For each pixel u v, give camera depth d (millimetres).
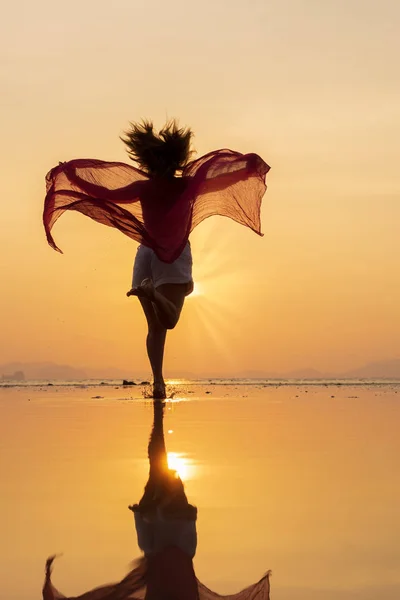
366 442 3447
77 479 2381
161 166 5758
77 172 5656
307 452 3066
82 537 1618
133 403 6469
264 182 5738
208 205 5859
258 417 4902
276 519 1789
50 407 5891
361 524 1734
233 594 1235
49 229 5746
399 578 1310
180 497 2070
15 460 2822
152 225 5809
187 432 3885
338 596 1216
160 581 1298
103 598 1217
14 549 1521
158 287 6168
